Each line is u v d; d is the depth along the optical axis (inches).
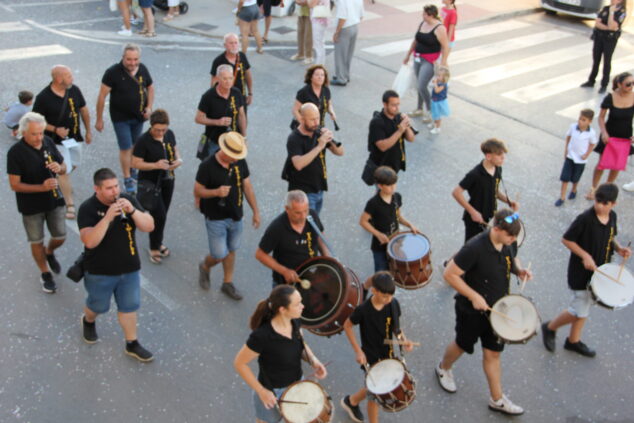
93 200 206.7
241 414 211.2
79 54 528.7
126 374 224.8
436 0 757.3
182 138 399.2
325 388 223.6
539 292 280.4
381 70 538.0
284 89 485.1
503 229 189.8
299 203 204.7
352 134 418.9
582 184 374.0
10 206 319.6
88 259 210.1
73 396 214.2
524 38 641.0
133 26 615.2
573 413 218.1
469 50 595.8
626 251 226.2
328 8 502.6
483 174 249.6
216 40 592.7
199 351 237.3
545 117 459.2
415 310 265.7
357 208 338.6
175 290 269.0
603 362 241.8
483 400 221.8
